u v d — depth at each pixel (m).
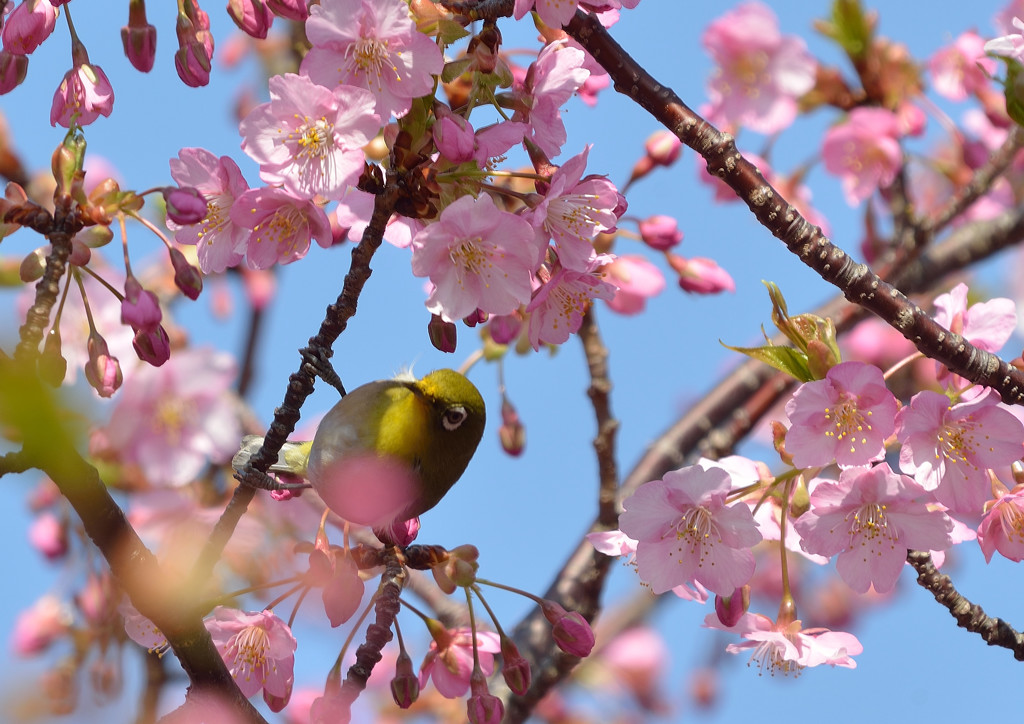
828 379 4.59
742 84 8.23
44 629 6.12
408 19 4.19
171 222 4.54
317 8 4.17
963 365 4.62
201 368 6.42
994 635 5.00
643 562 4.95
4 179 6.82
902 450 4.71
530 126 4.63
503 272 4.29
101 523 4.00
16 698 1.75
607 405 7.37
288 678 4.91
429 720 7.86
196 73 4.75
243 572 5.79
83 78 4.73
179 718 4.38
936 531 4.84
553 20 4.37
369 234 4.18
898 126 8.07
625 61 4.60
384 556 4.99
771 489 5.29
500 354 7.29
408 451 5.57
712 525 4.93
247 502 4.38
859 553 4.89
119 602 5.11
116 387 4.42
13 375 1.53
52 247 4.03
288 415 4.26
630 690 9.26
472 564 5.04
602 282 4.78
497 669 7.25
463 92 4.77
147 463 6.29
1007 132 8.64
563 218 4.50
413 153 4.22
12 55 4.65
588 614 7.48
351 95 4.19
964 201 8.05
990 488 4.92
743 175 4.55
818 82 8.35
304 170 4.25
